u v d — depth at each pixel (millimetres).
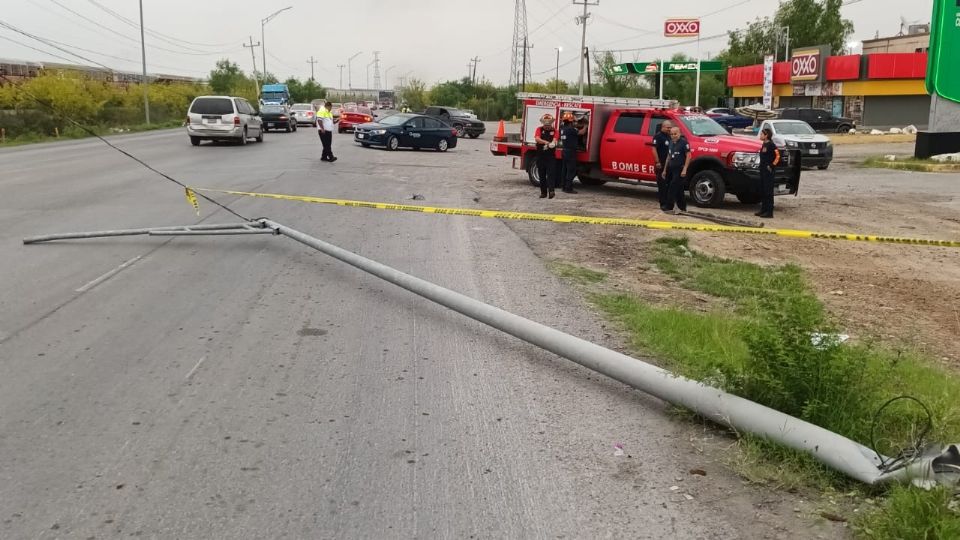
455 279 7949
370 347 5816
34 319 6355
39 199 13281
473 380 5180
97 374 5180
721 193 14297
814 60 52781
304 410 4656
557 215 12883
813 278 9383
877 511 3418
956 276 9797
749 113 42156
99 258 8633
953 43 26156
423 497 3670
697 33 55188
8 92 39812
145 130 48062
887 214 14703
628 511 3557
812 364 4133
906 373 5258
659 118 15281
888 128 50625
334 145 31172
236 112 28625
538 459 4066
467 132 45188
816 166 25172
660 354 5613
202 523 3428
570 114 15883
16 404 4676
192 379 5121
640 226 11773
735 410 4203
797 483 3758
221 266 8328
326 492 3707
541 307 6926
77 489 3707
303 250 9211
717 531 3385
